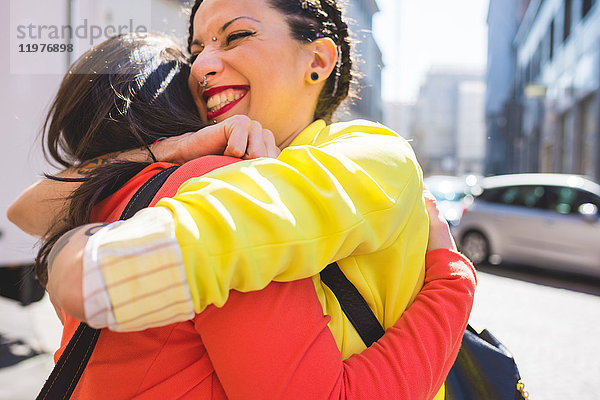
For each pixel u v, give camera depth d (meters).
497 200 8.44
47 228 1.01
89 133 0.90
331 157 0.72
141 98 0.92
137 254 0.53
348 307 0.79
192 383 0.68
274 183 0.66
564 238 7.43
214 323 0.65
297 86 1.07
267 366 0.64
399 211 0.75
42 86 2.75
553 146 19.89
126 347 0.69
